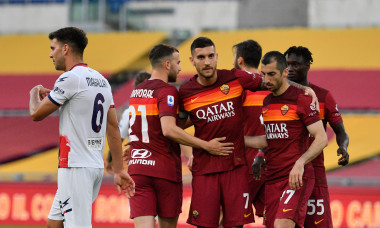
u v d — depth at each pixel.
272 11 92.56
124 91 80.06
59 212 17.33
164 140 20.39
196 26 94.12
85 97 16.98
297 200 19.19
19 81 86.19
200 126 19.86
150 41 90.75
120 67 85.88
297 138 19.58
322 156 21.05
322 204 20.88
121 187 18.64
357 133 64.06
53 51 17.53
